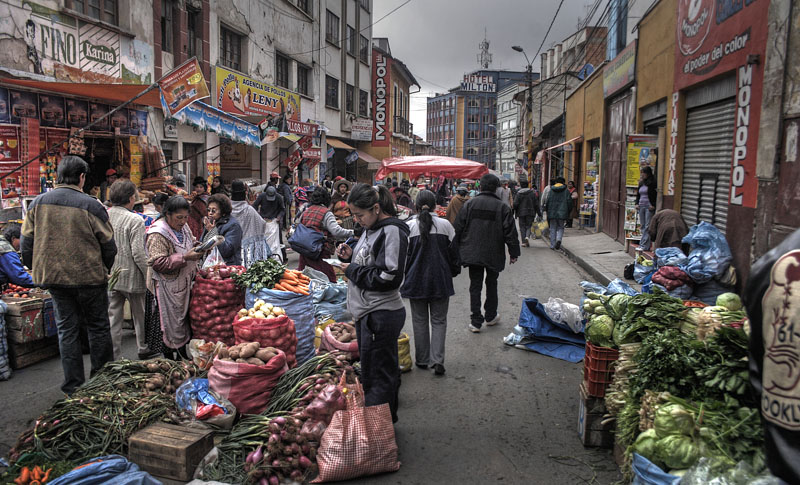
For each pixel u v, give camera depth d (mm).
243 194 7914
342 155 34094
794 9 5875
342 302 6523
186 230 5551
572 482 3584
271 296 5195
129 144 12242
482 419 4555
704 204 8922
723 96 8086
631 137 11648
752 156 6781
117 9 11953
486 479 3633
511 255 6914
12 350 5547
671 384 3213
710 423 2867
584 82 20266
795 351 1568
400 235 3977
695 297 6207
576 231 18891
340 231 7441
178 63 14438
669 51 10492
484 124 132125
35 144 9703
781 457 1592
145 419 3920
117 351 5781
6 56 9031
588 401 3996
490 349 6363
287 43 22797
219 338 5277
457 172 14242
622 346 3768
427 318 5676
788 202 5922
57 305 4668
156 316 5395
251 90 18734
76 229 4555
